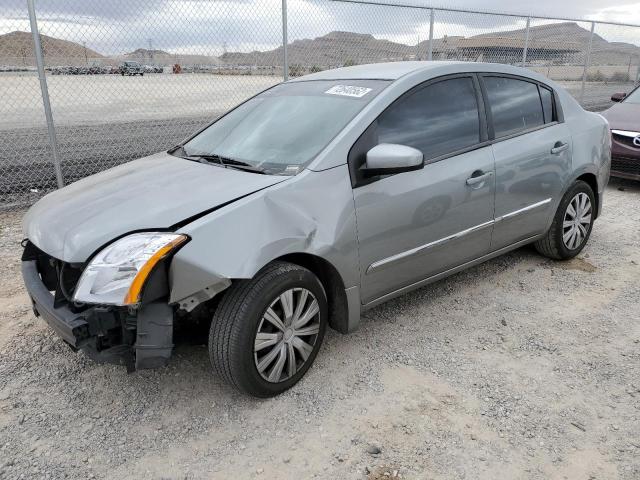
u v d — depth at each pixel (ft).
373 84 11.46
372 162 9.79
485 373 10.34
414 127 11.19
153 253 8.03
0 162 26.91
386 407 9.36
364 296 10.62
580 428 8.80
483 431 8.74
